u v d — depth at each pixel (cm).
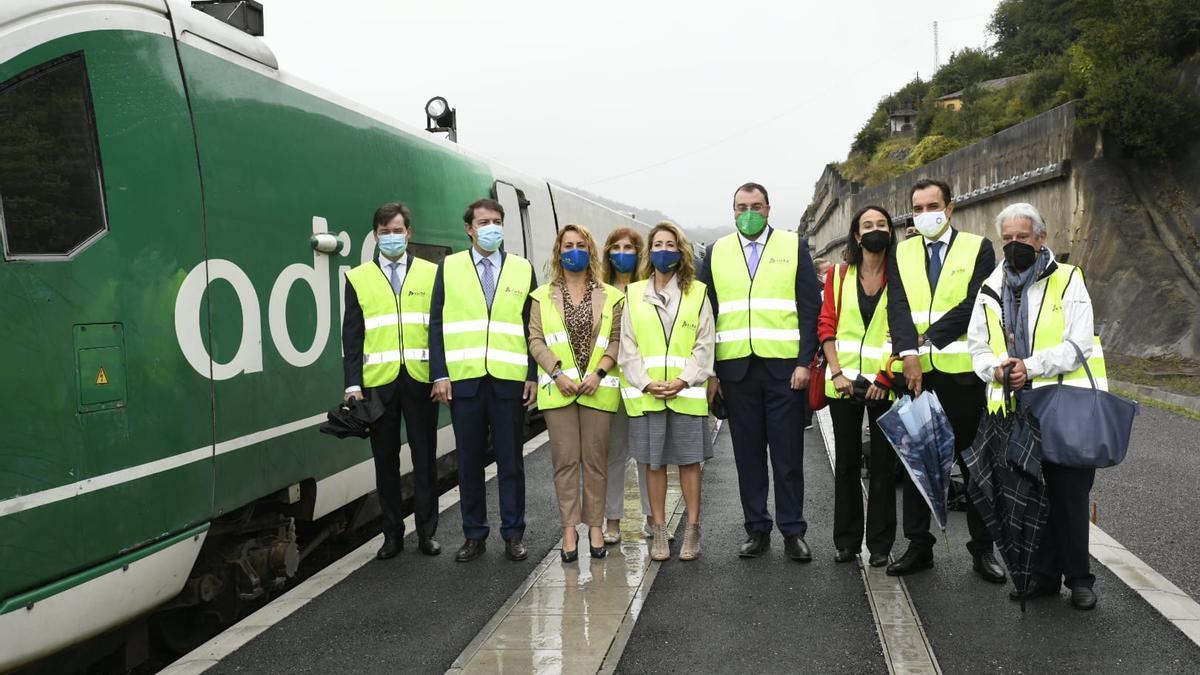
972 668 391
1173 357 1755
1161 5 2198
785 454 550
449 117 995
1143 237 2041
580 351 557
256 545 528
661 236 549
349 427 532
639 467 645
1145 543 593
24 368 341
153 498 404
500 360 564
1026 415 450
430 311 579
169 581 420
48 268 354
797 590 498
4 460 331
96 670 485
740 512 683
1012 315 460
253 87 515
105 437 376
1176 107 2075
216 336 455
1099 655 404
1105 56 2264
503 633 441
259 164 511
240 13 558
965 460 475
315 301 567
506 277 575
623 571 538
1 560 329
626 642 428
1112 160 2198
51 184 363
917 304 514
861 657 408
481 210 568
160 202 420
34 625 344
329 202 596
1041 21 6125
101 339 377
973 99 5391
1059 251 2306
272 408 509
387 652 429
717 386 582
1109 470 847
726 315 557
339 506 600
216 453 451
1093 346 445
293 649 434
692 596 491
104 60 398
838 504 549
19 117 354
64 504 355
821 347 557
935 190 511
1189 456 920
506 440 572
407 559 583
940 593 490
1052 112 2348
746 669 397
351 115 646
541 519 682
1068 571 464
